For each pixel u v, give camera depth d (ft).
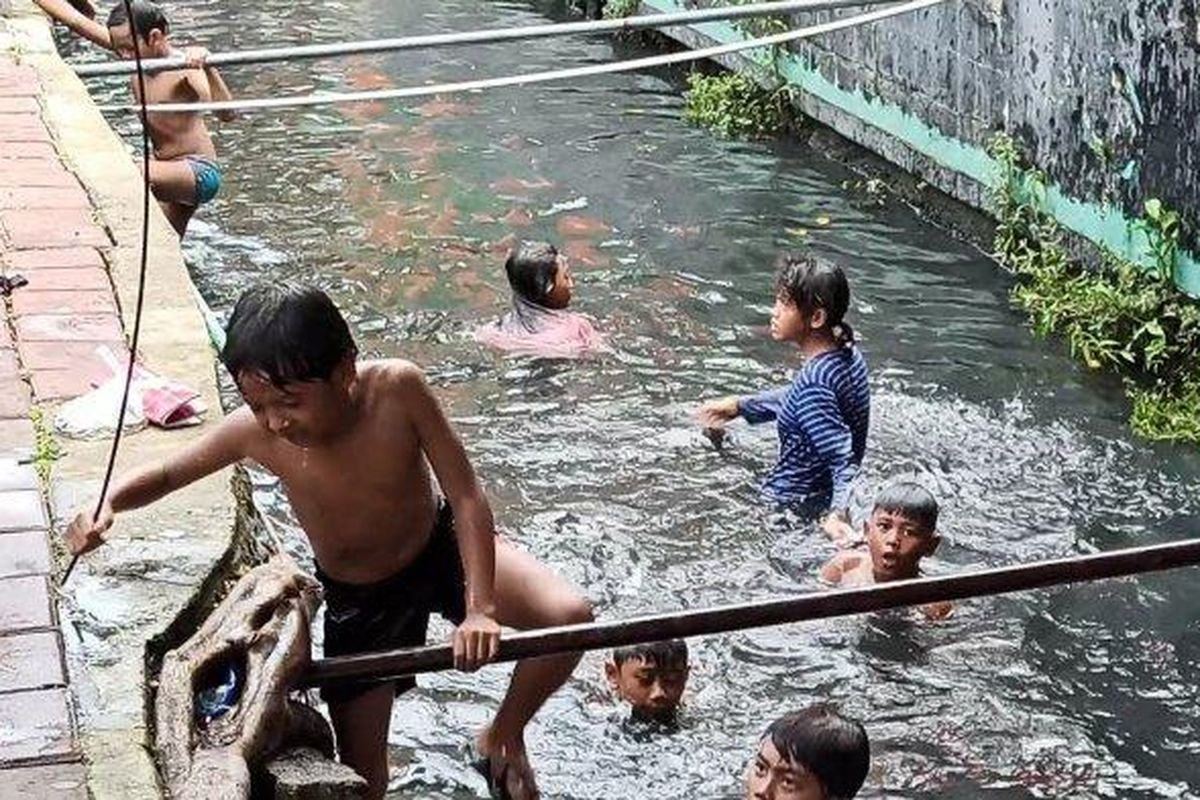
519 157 41.39
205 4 58.23
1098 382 28.86
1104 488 25.11
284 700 13.41
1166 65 29.94
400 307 31.60
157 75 34.30
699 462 25.70
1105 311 30.27
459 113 45.16
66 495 16.70
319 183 39.06
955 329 31.14
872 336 30.78
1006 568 14.40
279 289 13.33
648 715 19.08
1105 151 31.89
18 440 17.81
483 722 18.95
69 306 21.27
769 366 29.19
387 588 14.83
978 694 19.85
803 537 23.49
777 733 16.10
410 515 14.49
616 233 36.04
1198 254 29.71
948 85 37.09
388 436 13.94
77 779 12.64
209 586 15.37
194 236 35.37
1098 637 21.07
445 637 20.52
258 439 14.30
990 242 35.53
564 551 23.00
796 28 43.50
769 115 44.09
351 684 15.03
